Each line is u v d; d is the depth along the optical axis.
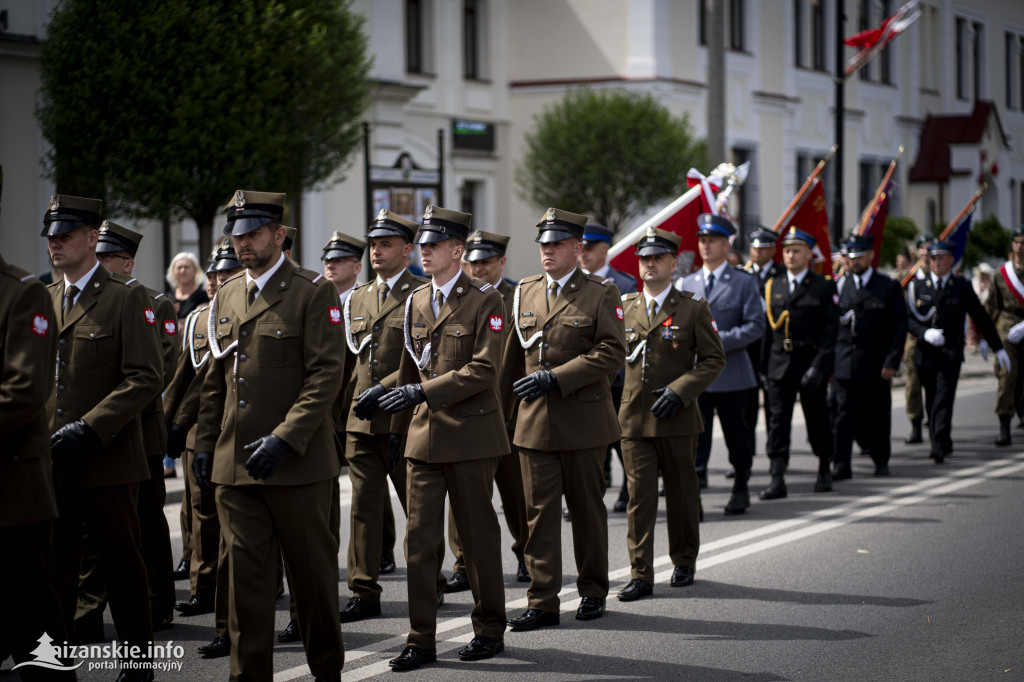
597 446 11.24
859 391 19.55
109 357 9.60
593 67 48.47
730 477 19.67
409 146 44.59
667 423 12.38
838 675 9.65
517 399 12.03
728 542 14.59
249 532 8.77
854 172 66.69
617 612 11.64
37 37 29.92
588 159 41.47
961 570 13.00
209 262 13.42
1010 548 13.98
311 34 26.30
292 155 26.39
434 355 10.40
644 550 12.23
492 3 48.72
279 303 9.00
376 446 11.71
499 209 49.75
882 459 19.62
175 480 18.56
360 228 41.56
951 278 20.94
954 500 17.05
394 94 42.09
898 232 55.16
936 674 9.65
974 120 73.75
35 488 7.95
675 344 12.69
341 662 9.13
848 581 12.64
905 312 19.19
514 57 49.94
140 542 9.66
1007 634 10.72
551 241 11.32
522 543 12.90
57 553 9.78
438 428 10.16
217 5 24.61
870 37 33.16
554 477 11.21
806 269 17.89
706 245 16.31
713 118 31.31
